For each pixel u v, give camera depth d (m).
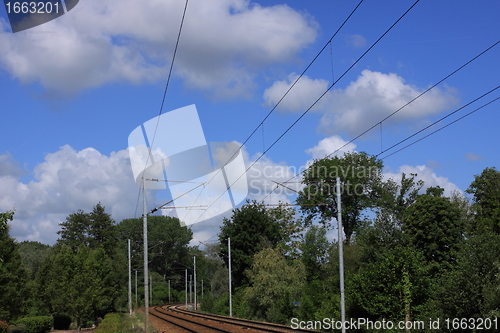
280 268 50.91
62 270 47.97
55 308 47.09
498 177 42.53
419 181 52.03
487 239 24.66
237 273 64.25
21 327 43.19
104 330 32.59
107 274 61.09
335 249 52.72
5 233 34.91
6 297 32.47
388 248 35.69
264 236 65.19
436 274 34.56
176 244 123.25
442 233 36.28
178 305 104.69
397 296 29.81
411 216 38.88
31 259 77.06
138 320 52.38
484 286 23.02
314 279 54.00
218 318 47.56
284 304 45.44
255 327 33.25
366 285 31.53
